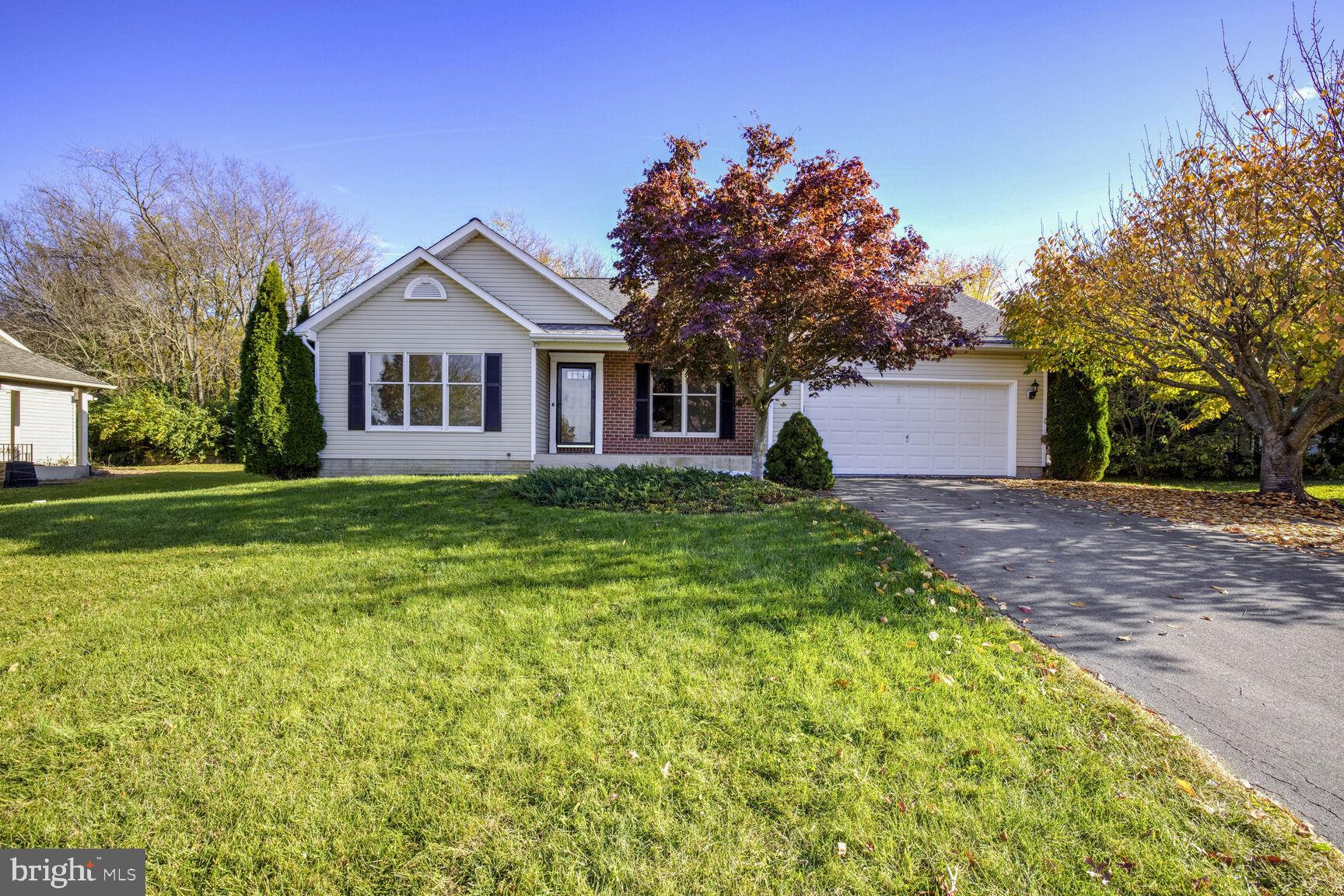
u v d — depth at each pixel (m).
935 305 8.20
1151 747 2.76
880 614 4.20
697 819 2.30
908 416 13.32
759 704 3.05
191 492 8.98
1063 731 2.87
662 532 6.38
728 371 9.14
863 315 7.40
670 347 8.60
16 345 18.69
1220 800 2.42
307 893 1.99
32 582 4.93
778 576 4.94
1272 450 9.72
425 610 4.27
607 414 13.53
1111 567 5.62
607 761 2.61
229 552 5.77
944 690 3.21
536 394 12.56
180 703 3.07
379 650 3.64
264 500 8.23
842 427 13.25
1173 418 14.59
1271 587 5.10
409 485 9.41
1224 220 8.95
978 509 8.34
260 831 2.24
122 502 8.28
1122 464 15.07
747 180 7.59
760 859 2.12
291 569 5.22
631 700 3.07
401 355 12.27
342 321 12.21
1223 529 7.21
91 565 5.38
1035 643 3.88
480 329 12.29
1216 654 3.84
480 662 3.48
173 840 2.21
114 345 26.08
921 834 2.23
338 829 2.25
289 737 2.78
